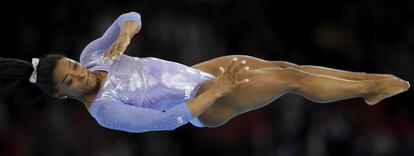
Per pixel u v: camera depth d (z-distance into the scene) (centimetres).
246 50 4109
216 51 4016
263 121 3709
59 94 2016
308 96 2023
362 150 3791
